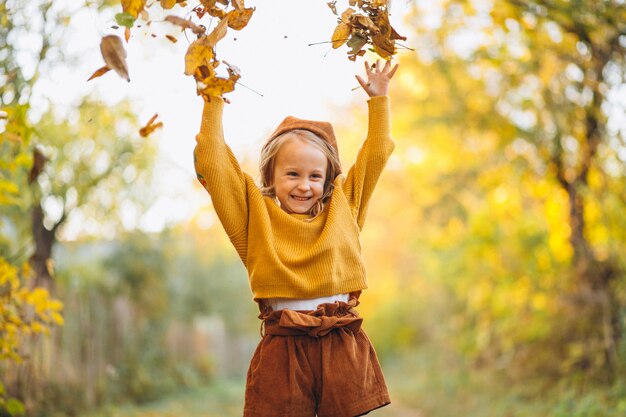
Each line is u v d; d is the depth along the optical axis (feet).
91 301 30.45
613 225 23.79
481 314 34.27
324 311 8.97
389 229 60.85
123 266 38.11
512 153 28.60
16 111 13.10
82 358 28.66
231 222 9.20
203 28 8.90
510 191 30.66
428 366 41.88
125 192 27.50
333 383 8.84
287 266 8.98
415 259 55.16
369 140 10.07
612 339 23.57
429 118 30.99
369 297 63.62
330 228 9.22
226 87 9.10
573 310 26.00
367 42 9.86
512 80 26.61
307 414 8.88
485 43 26.32
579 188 24.23
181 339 45.11
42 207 21.71
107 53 8.36
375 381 9.15
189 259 54.24
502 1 21.20
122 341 34.01
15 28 15.10
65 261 31.17
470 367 34.42
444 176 33.99
